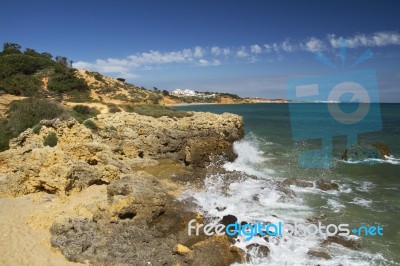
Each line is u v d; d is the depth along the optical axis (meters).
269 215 18.47
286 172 28.34
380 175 27.52
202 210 18.16
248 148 37.62
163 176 25.45
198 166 29.19
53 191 18.84
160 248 14.10
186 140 33.12
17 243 13.87
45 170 19.09
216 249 13.97
